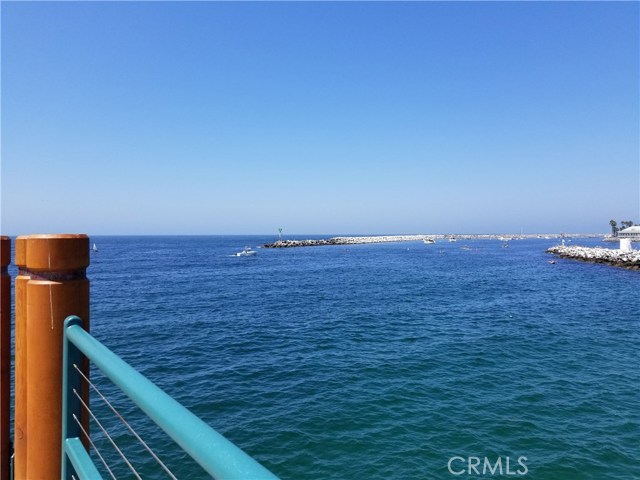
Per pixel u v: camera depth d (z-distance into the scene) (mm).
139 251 112812
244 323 21156
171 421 1042
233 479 813
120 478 8000
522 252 99062
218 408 10781
